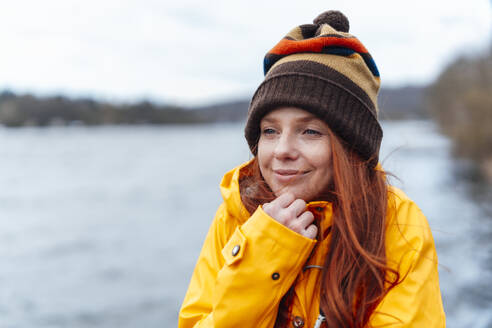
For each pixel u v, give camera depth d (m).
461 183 23.84
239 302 1.27
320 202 1.38
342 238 1.31
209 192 37.38
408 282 1.26
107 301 11.99
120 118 168.00
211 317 1.35
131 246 19.02
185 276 14.11
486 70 41.66
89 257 17.31
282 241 1.26
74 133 152.75
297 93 1.35
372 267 1.24
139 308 11.29
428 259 1.31
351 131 1.38
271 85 1.41
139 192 38.16
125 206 30.91
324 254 1.39
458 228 12.32
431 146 49.66
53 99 149.12
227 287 1.28
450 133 41.31
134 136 158.12
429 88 52.38
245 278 1.27
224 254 1.33
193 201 32.50
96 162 70.44
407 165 33.09
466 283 6.84
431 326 1.21
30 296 12.76
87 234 22.09
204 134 176.75
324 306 1.27
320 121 1.37
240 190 1.60
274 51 1.47
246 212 1.53
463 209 15.87
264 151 1.44
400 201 1.45
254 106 1.47
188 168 59.59
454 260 8.65
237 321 1.26
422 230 1.35
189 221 24.78
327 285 1.28
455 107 42.41
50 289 13.43
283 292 1.27
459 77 44.06
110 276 14.43
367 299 1.26
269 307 1.27
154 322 10.34
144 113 178.38
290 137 1.38
